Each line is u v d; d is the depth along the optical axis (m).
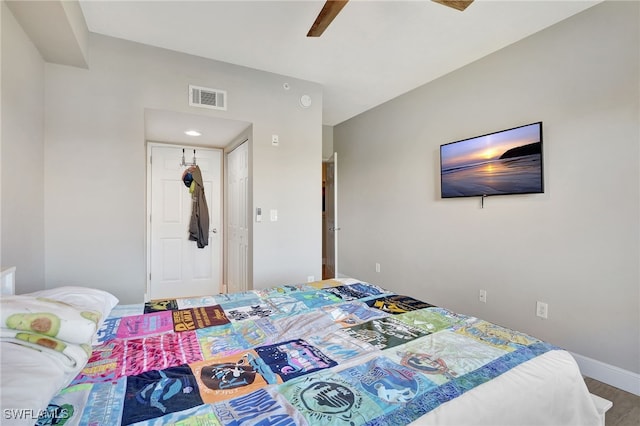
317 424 0.80
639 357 1.93
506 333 1.41
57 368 0.83
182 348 1.24
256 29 2.32
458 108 3.02
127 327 1.44
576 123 2.19
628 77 1.95
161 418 0.82
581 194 2.17
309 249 3.27
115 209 2.42
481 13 2.15
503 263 2.67
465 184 2.91
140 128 2.50
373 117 4.14
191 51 2.64
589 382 2.08
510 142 2.54
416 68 2.98
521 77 2.50
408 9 2.09
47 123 2.22
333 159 4.61
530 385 1.02
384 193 3.98
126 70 2.46
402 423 0.81
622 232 1.99
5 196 1.65
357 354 1.20
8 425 0.62
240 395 0.93
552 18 2.22
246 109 2.93
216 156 4.16
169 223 3.92
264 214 3.04
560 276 2.29
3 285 1.29
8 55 1.67
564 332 2.27
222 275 4.21
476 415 0.88
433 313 1.67
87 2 2.00
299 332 1.41
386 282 3.98
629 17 1.94
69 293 1.34
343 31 2.35
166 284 3.92
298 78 3.18
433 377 1.03
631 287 1.95
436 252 3.30
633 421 1.73
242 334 1.38
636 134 1.92
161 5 2.03
